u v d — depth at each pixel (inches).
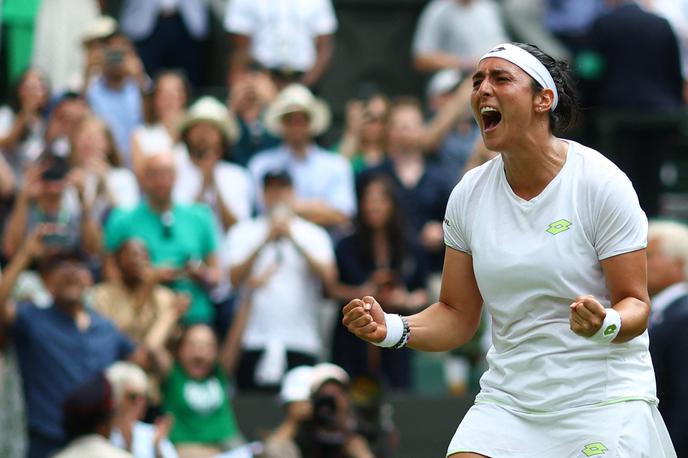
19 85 1421.0
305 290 1253.1
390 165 1417.3
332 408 1067.3
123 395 1024.2
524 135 589.6
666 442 616.4
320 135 1679.4
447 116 1518.2
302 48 1598.2
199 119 1343.5
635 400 599.2
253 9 1595.7
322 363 1344.7
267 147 1460.4
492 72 589.9
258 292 1246.9
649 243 941.2
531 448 603.2
